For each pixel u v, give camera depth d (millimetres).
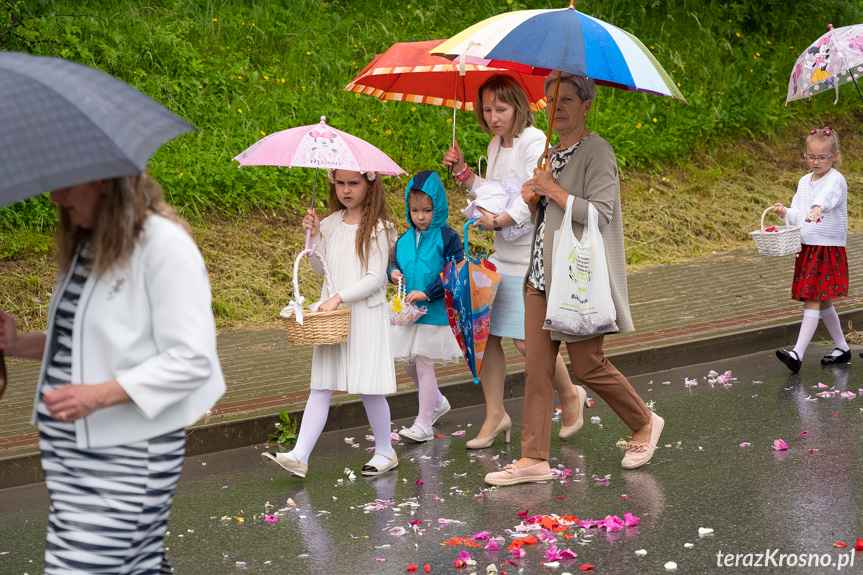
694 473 8570
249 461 9672
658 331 14094
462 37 7816
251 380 12047
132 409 4289
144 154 3879
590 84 8312
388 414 9219
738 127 25344
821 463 8641
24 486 9039
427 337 10039
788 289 16875
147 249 4219
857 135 27188
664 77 7785
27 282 15188
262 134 19156
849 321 14766
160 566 4711
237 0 23391
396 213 18797
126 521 4281
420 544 7105
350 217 9133
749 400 11195
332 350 8930
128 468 4297
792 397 11219
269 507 8164
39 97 3914
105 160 3779
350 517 7824
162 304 4211
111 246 4176
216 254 16734
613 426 10578
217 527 7684
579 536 7094
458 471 9117
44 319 14703
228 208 17875
